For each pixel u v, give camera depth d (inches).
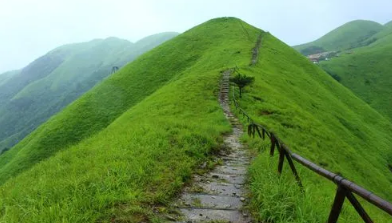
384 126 2618.1
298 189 312.3
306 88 2283.5
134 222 259.9
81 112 2486.5
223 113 1208.2
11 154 2536.9
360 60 6284.5
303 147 1046.4
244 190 363.3
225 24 3973.9
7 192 361.4
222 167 473.4
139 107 1555.1
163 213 286.4
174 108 1296.8
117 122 1434.5
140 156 436.1
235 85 1582.2
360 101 2989.7
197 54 3206.2
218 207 311.3
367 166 1344.7
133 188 321.1
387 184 1305.4
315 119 1515.7
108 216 261.0
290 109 1419.8
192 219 280.5
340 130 1771.7
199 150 520.4
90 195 285.6
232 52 2694.4
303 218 259.8
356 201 189.8
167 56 3260.3
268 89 1622.8
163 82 2805.1
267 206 283.6
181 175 387.9
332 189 537.0
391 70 5708.7
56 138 2249.0
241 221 280.4
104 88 2815.0
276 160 444.5
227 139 757.9
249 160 535.2
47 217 249.0
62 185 321.4
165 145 510.0
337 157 1195.3
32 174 475.2
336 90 2906.0
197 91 1536.7
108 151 486.6
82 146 626.8
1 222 251.8
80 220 246.1
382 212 641.6
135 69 3102.9
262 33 3833.7
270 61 2492.6
